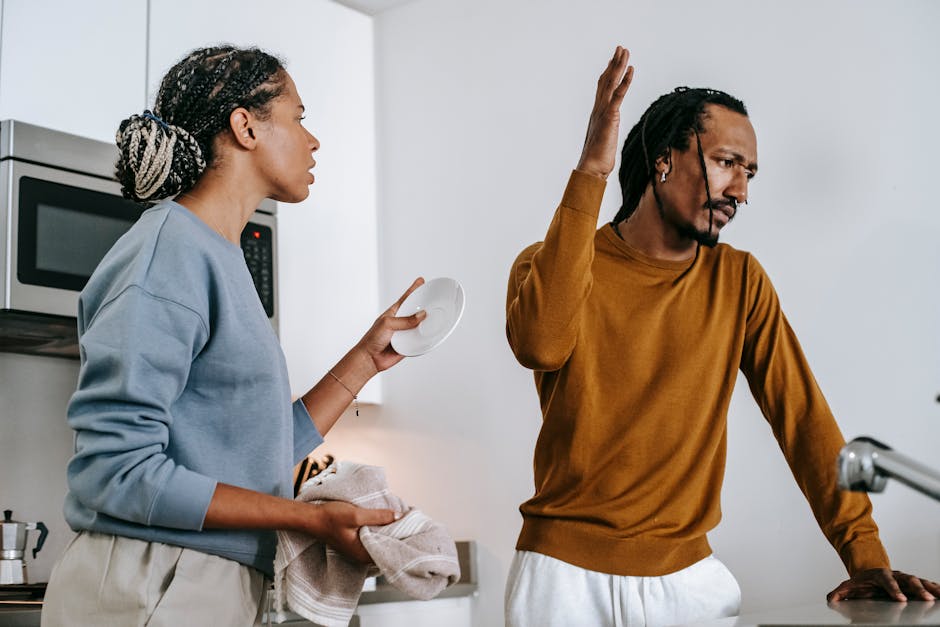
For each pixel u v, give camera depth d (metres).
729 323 1.78
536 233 2.58
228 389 1.22
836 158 2.08
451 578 1.27
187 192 1.30
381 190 2.93
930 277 1.94
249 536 1.22
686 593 1.58
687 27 2.33
